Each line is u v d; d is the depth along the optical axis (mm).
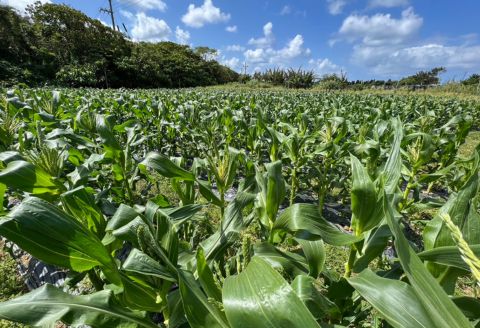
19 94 7215
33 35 32438
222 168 2066
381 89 34219
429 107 12227
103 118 2660
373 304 884
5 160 1988
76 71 30422
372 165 3094
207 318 1030
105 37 38281
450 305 694
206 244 1760
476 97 24250
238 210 1798
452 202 1229
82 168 2221
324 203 4598
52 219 1065
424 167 6566
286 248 3162
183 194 2273
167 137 7020
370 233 1496
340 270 2881
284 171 5477
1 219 1020
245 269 891
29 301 1056
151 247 1278
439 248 1039
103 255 1149
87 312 1095
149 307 1355
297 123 7211
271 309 760
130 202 2975
